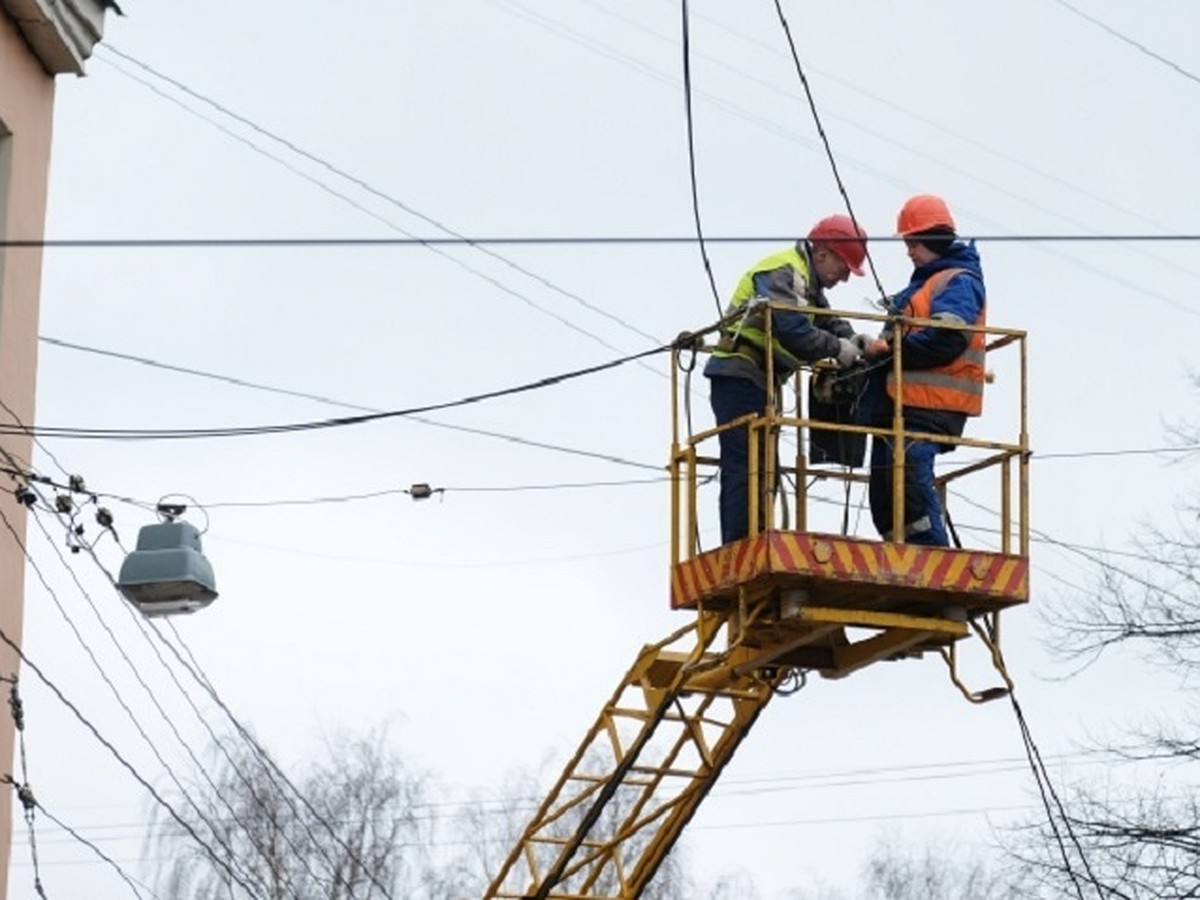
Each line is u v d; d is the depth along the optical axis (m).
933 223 24.77
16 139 24.81
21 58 24.98
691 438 25.09
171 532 25.62
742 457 24.75
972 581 24.03
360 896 46.34
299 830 46.47
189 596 25.50
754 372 24.80
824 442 25.05
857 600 24.39
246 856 45.22
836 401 24.89
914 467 24.31
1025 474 24.62
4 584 23.98
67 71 25.62
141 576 25.36
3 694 23.80
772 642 24.89
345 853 46.44
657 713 25.62
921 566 23.88
